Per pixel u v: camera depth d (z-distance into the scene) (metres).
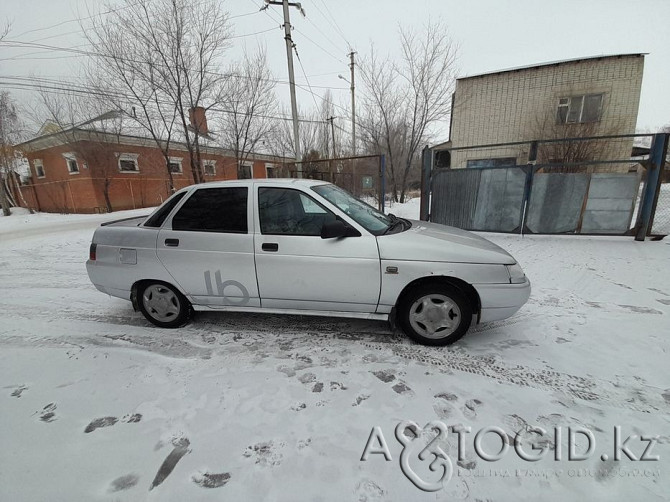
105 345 2.93
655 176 6.02
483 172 7.17
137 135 16.67
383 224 3.11
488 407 2.05
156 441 1.83
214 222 2.96
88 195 17.39
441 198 7.71
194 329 3.20
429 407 2.06
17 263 6.16
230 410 2.07
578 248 5.95
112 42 10.98
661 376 2.31
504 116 13.77
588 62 12.19
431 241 2.78
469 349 2.73
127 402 2.16
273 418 2.00
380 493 1.51
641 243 6.18
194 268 2.97
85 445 1.81
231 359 2.66
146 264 3.06
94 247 3.23
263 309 3.03
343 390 2.25
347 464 1.66
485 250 2.73
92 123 15.86
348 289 2.77
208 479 1.59
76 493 1.53
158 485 1.57
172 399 2.19
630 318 3.20
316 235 2.80
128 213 16.50
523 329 3.05
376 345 2.83
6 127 17.22
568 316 3.29
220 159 20.94
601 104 12.30
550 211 6.79
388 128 16.59
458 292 2.68
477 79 13.98
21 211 19.09
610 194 6.38
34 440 1.85
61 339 3.06
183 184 20.98
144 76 11.27
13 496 1.53
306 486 1.55
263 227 2.87
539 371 2.41
